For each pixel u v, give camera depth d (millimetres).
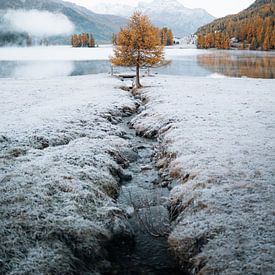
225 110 22844
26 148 15883
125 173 14742
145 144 19375
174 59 95688
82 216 10023
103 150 16094
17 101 29328
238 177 11688
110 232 9727
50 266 7832
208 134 17219
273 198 10039
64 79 49719
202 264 7930
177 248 8969
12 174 12336
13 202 10352
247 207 9617
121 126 23812
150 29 38031
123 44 38031
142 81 44812
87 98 30297
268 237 8195
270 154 13664
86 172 12922
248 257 7582
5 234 8742
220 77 51000
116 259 9016
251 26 175875
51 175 12328
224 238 8383
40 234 8891
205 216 9594
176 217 10703
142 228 10375
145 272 8469
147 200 12148
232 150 14469
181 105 25375
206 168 12734
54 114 23078
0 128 19203
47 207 10156
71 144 16797
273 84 37375
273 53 126938
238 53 127625
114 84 41688
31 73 63438
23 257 8070
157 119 22344
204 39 176875
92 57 110750
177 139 17078
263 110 22266
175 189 12016
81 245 8812
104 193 12055
